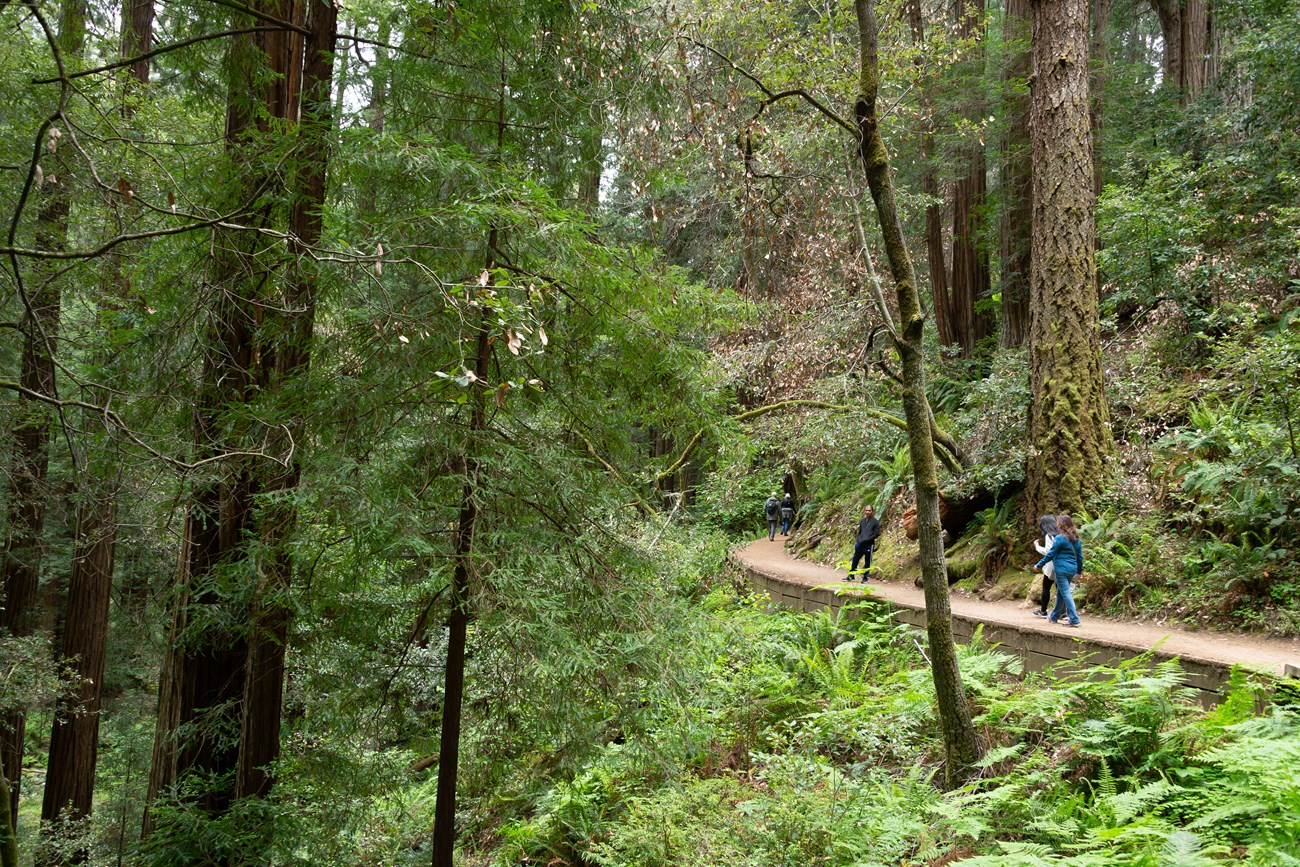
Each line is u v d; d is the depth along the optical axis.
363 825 5.41
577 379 5.38
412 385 4.60
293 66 6.20
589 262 4.88
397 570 4.64
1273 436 9.73
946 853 5.02
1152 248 13.75
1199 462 10.27
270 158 5.08
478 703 5.27
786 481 25.78
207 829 4.84
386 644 4.95
